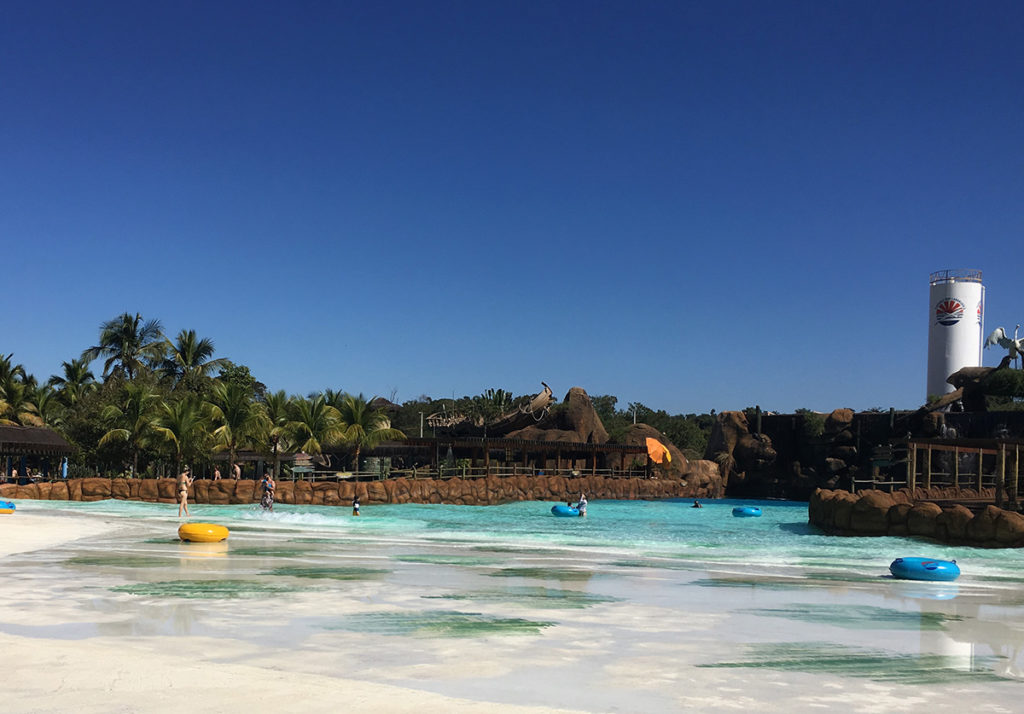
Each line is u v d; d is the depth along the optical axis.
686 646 8.95
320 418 40.88
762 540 25.23
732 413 69.75
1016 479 33.94
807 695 7.02
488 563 16.84
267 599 11.52
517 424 63.47
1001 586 14.85
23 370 53.34
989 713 6.58
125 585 12.70
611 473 57.81
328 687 6.57
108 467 44.47
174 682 6.58
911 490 34.12
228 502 35.69
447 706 6.09
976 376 62.59
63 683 6.48
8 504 28.83
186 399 39.84
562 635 9.39
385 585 13.23
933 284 74.38
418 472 44.62
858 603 12.49
